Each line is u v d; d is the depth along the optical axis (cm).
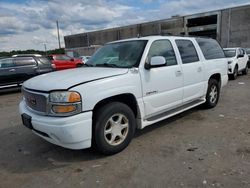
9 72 1029
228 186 275
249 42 3094
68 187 289
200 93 543
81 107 320
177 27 3975
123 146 376
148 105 405
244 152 359
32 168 340
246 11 3066
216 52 623
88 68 419
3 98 950
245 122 499
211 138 418
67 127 312
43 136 348
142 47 416
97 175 312
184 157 350
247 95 792
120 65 404
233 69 1193
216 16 3500
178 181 289
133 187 283
